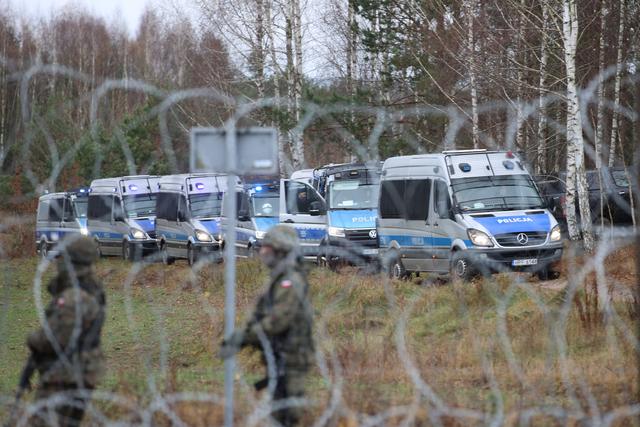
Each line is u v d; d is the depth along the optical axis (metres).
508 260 59.25
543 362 31.09
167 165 96.81
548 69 85.88
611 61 87.44
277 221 85.12
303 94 95.75
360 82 112.38
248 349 38.44
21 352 47.66
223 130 21.45
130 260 100.62
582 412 24.33
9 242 71.94
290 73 112.06
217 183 93.75
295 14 113.06
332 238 76.50
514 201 61.59
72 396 22.25
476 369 30.22
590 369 29.44
